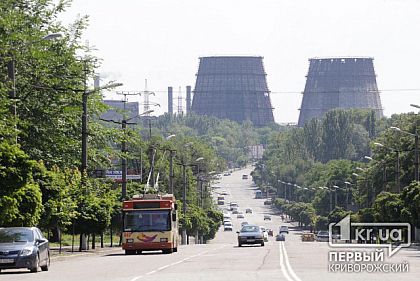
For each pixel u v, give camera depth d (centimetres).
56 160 8769
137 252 7738
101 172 9500
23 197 5844
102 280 3988
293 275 4075
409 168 14662
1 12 7306
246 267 4866
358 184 18750
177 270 4678
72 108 8769
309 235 17112
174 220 7769
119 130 9919
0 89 6338
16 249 4772
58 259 6656
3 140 5931
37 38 8062
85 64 9200
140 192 12212
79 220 8219
